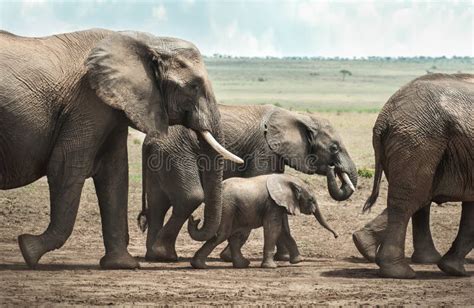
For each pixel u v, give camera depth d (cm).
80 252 1891
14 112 1538
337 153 2098
